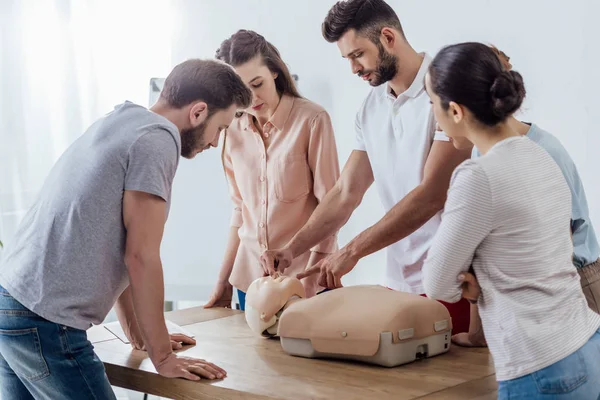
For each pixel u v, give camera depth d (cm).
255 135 233
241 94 173
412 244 212
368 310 165
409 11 291
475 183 126
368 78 206
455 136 140
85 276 156
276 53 226
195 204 339
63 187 158
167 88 171
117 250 159
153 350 162
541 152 134
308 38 317
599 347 129
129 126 160
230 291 247
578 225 162
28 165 369
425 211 190
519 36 265
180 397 160
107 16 359
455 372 157
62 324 156
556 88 259
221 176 332
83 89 365
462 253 130
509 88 129
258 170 235
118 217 157
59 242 156
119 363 175
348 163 229
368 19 199
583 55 252
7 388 169
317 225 221
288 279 191
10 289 157
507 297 128
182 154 174
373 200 305
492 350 130
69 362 156
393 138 213
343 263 196
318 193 228
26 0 364
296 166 228
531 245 127
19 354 157
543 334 124
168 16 351
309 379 155
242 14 332
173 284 346
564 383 122
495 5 269
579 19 251
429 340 167
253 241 238
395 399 140
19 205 370
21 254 160
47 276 155
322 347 168
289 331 174
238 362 171
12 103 367
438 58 136
